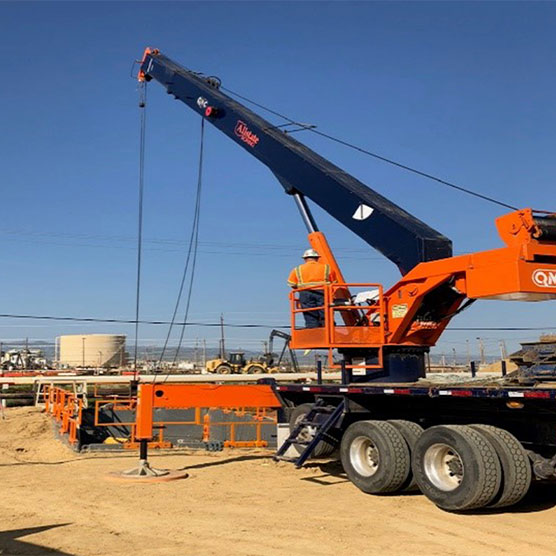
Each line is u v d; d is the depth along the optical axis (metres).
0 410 25.14
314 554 6.97
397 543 7.36
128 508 9.05
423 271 10.45
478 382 10.06
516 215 9.14
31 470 12.11
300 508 9.07
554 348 9.36
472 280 9.63
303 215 12.98
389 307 11.12
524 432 8.87
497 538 7.53
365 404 10.72
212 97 14.98
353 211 11.81
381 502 9.44
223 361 41.66
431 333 11.27
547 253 9.13
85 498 9.67
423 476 9.06
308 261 12.50
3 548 7.19
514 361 9.94
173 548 7.17
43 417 22.47
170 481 11.02
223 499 9.64
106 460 13.34
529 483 8.50
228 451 14.76
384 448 9.70
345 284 11.28
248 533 7.78
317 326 11.81
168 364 46.12
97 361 48.16
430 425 10.33
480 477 8.28
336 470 12.08
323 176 12.39
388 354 11.23
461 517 8.53
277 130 13.80
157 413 17.73
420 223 11.24
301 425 11.59
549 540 7.45
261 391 12.66
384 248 11.25
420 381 10.91
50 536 7.66
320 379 12.08
